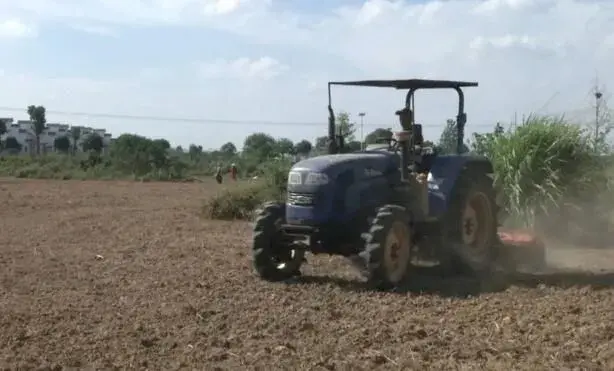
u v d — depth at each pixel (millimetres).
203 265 10039
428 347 6016
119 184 36250
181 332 6617
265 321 6930
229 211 16656
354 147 10781
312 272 9500
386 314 7156
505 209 12234
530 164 12109
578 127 12719
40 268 9930
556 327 6434
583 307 7148
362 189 8562
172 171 46531
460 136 9734
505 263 9727
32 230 14398
